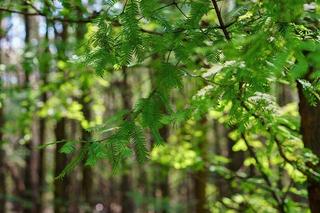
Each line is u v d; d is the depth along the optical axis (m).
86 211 20.50
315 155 4.39
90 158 2.82
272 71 2.16
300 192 5.47
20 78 12.75
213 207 6.99
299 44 2.06
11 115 13.45
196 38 2.65
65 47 7.17
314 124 4.46
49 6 4.70
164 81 2.74
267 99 2.93
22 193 19.80
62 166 15.43
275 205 5.80
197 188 9.02
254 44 2.11
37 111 10.10
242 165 8.43
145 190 20.38
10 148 18.92
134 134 2.88
